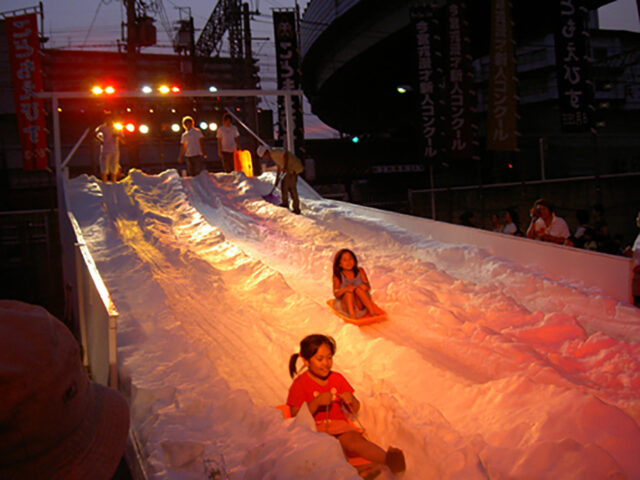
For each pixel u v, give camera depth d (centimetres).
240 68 3894
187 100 2653
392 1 3478
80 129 3647
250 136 3784
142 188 1546
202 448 374
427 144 2439
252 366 588
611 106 4503
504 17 2106
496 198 2917
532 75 4616
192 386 494
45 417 123
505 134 2148
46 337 127
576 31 1956
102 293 607
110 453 141
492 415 445
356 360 589
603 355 575
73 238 1173
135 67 3288
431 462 374
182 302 795
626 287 784
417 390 514
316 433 354
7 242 2944
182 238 1186
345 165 4344
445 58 2430
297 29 2994
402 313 753
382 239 1184
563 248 885
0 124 3534
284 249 1141
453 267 1003
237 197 1595
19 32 2650
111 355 539
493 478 356
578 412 407
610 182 2448
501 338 622
